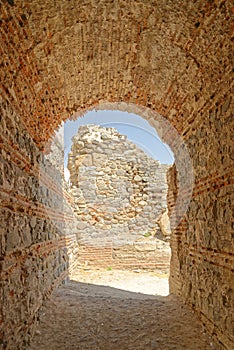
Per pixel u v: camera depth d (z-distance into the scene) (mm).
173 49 3652
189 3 2844
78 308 4738
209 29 2943
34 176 4109
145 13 3260
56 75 3996
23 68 3221
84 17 3262
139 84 4895
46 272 4719
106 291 6484
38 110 4141
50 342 3535
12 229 2943
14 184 3109
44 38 3215
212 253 3533
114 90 5141
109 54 4059
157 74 4406
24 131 3615
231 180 2984
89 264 10242
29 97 3672
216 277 3373
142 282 8156
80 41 3645
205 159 3877
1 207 2639
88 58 4055
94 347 3441
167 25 3326
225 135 3160
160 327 3996
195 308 4227
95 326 4051
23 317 3215
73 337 3691
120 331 3896
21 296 3182
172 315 4453
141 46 3889
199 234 4117
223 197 3203
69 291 5824
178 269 5434
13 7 2541
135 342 3574
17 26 2740
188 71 3795
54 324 4051
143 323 4156
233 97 2934
